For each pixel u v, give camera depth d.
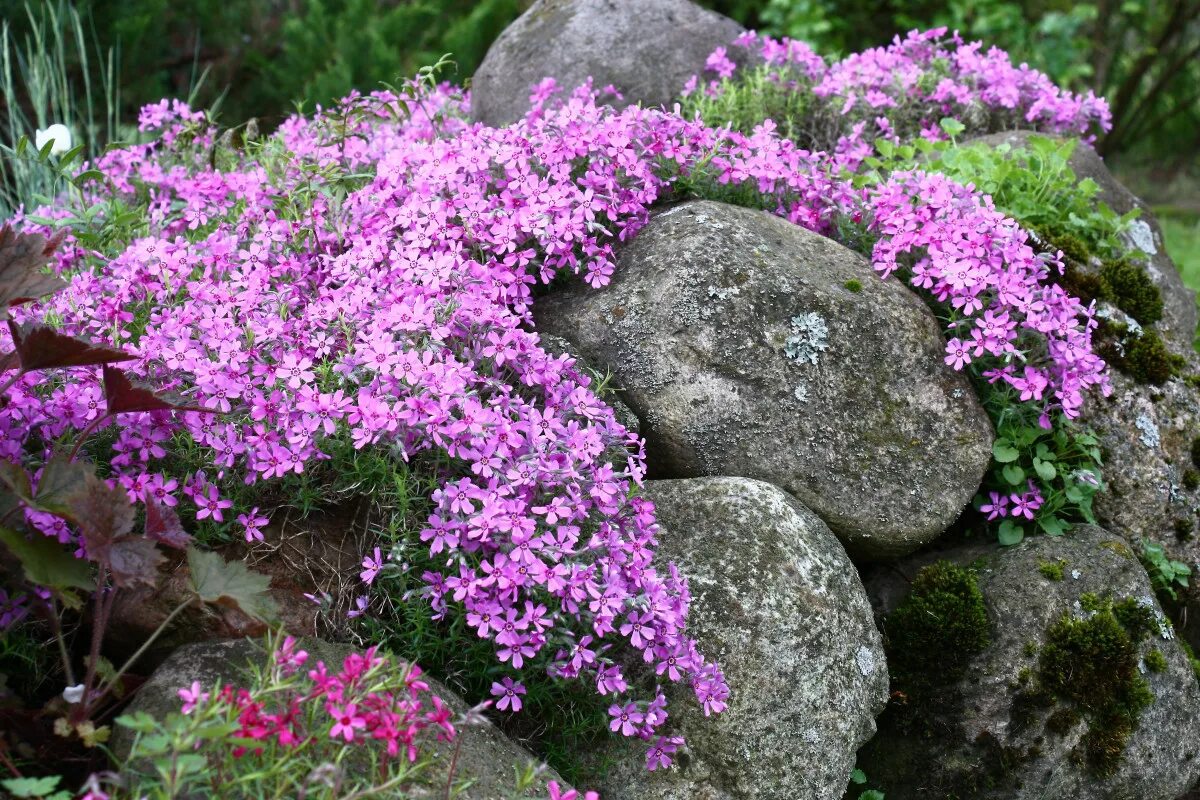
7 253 2.25
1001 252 3.24
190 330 2.64
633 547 2.47
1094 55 9.77
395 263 2.89
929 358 3.16
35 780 1.73
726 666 2.54
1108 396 3.38
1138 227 4.26
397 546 2.36
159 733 1.96
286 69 6.45
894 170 3.70
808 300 3.08
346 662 1.92
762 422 2.98
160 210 3.61
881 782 2.99
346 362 2.50
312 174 3.45
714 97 4.29
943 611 2.99
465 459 2.48
